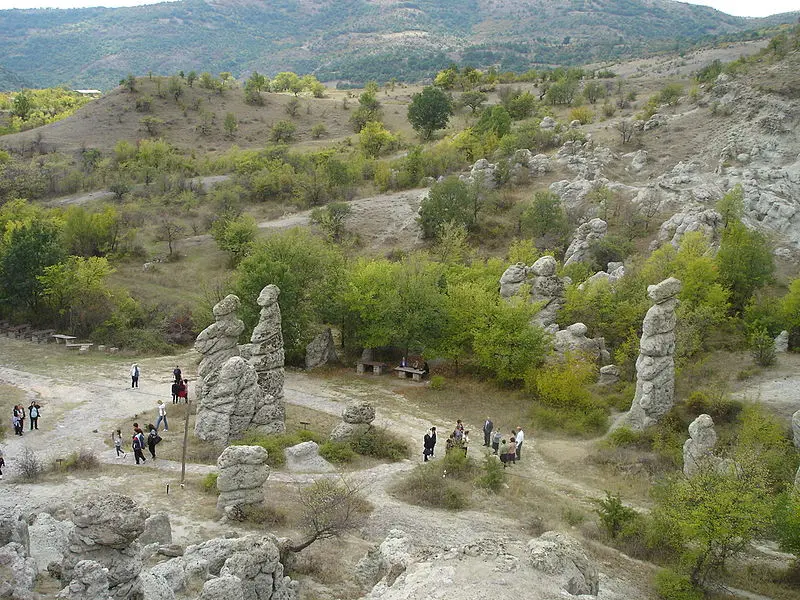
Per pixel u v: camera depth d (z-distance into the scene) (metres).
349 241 73.56
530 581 15.91
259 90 167.88
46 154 115.06
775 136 75.44
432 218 72.69
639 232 66.81
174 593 16.12
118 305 54.31
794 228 65.38
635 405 36.75
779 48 93.81
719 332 47.94
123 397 39.06
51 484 26.55
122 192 91.31
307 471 29.83
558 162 84.19
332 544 22.38
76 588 13.48
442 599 15.03
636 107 108.06
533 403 41.06
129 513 14.77
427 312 45.69
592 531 26.23
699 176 73.50
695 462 27.56
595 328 48.59
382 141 112.06
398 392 43.41
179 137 129.25
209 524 23.22
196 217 83.56
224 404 32.69
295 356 48.22
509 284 49.44
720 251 52.09
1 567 14.24
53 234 57.69
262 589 16.61
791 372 40.94
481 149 94.56
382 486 29.16
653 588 22.25
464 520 26.03
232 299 34.69
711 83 94.25
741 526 22.16
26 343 49.56
